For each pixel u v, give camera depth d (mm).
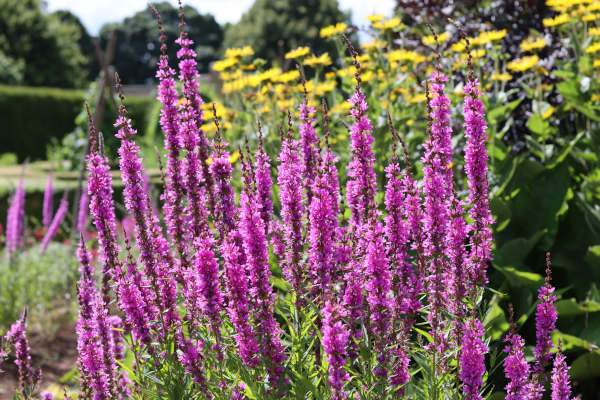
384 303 2480
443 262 2688
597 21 5754
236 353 2553
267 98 5691
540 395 2656
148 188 4547
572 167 5438
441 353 2635
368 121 2613
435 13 7105
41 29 40188
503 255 4613
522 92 6121
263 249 2396
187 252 2871
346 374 2234
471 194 2730
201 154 2783
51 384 5352
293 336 2504
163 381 2590
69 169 17438
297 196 2660
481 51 5223
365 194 2643
